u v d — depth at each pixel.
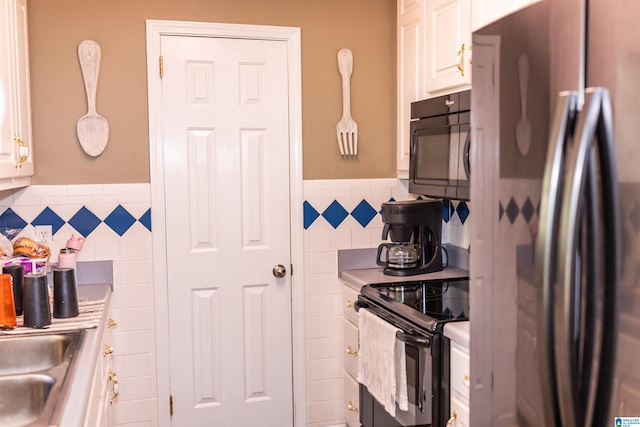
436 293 2.48
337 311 3.16
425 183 2.70
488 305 1.32
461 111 2.38
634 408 0.92
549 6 1.08
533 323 1.14
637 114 0.90
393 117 3.20
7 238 2.63
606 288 0.96
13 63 2.25
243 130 2.98
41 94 2.71
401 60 3.05
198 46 2.90
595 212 0.98
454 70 2.52
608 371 0.96
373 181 3.18
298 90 3.04
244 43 2.96
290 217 3.08
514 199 1.19
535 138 1.12
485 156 1.31
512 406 1.23
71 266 2.67
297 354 3.11
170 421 2.96
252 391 3.07
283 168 3.04
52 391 1.35
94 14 2.76
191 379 2.97
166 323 2.92
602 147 0.95
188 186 2.92
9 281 1.92
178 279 2.93
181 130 2.89
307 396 3.13
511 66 1.19
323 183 3.11
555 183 1.00
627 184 0.92
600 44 0.96
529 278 1.15
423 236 2.93
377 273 3.00
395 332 2.24
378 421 2.57
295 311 3.10
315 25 3.06
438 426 2.05
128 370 2.88
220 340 3.01
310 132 3.08
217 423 3.03
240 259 3.01
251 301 3.04
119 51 2.79
